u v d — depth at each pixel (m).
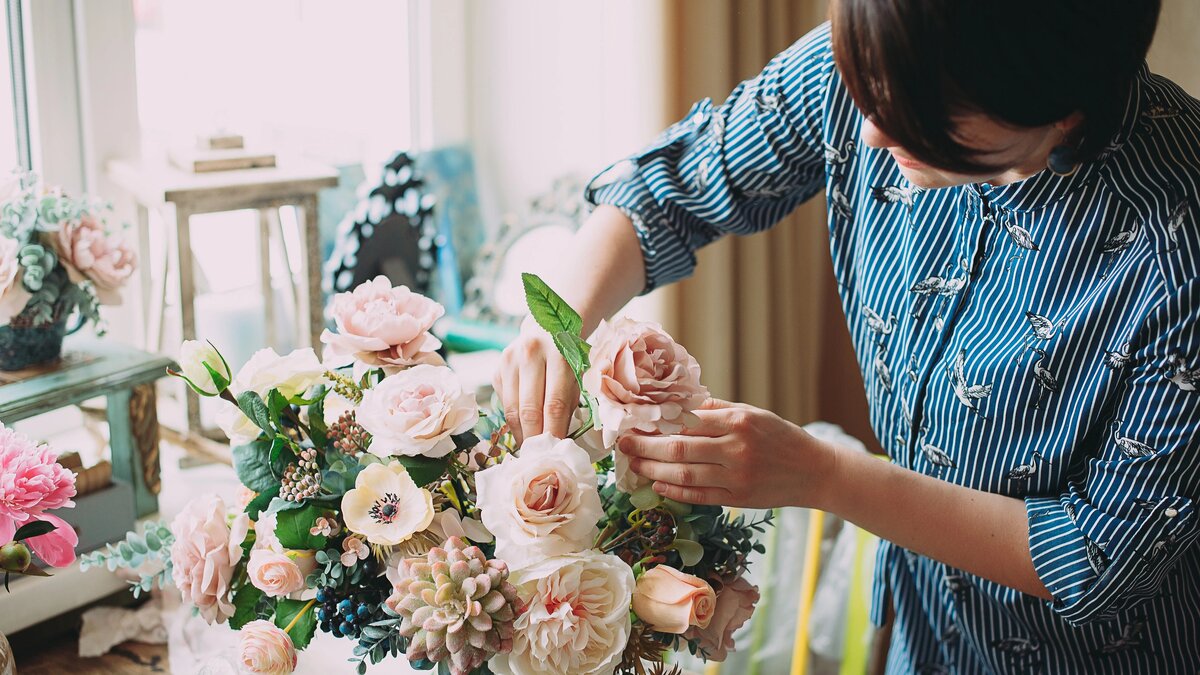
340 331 0.82
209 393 0.80
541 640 0.69
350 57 1.80
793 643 1.36
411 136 1.92
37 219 1.10
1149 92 0.84
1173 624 0.95
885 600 1.13
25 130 1.39
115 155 1.46
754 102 1.04
